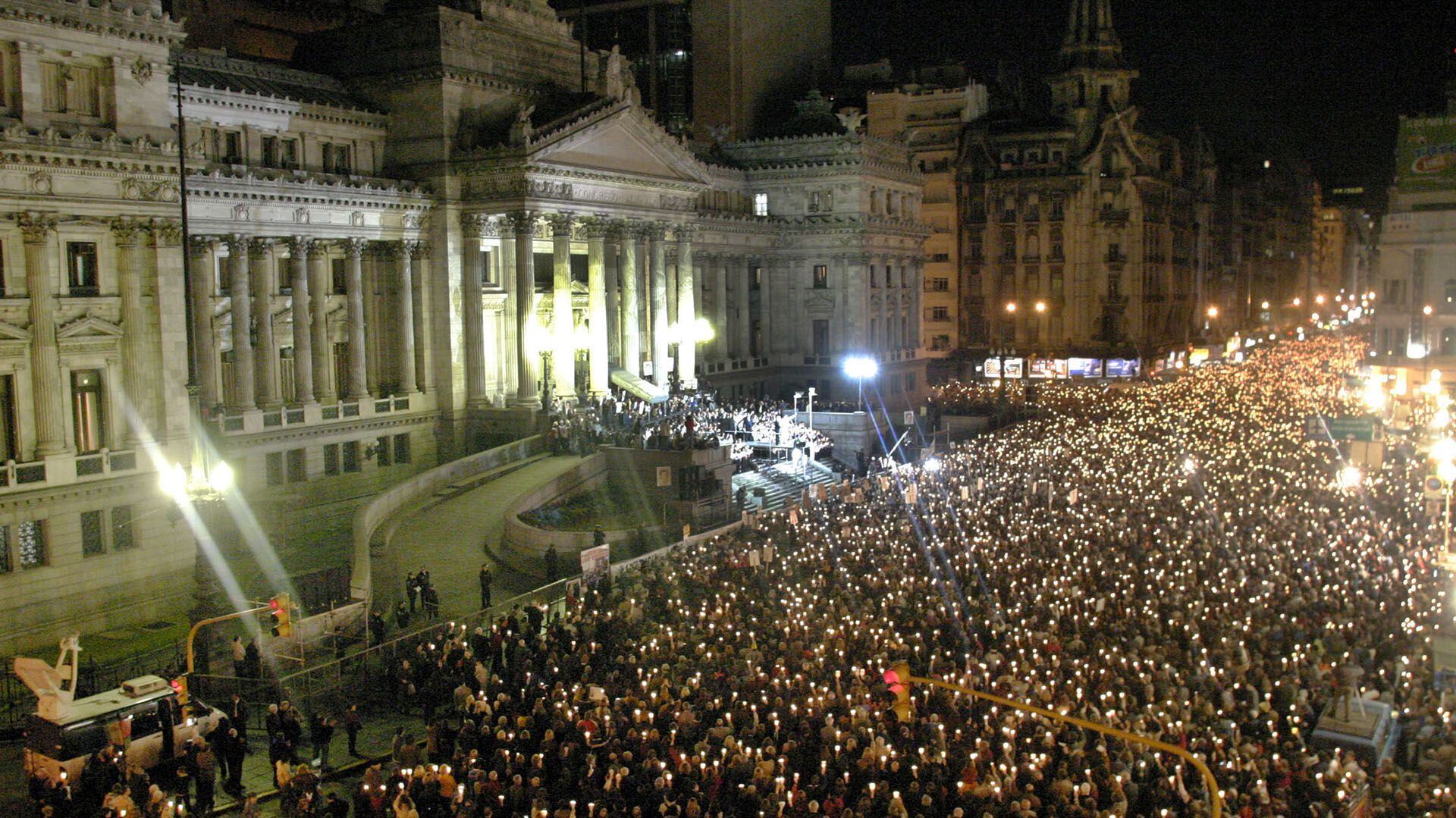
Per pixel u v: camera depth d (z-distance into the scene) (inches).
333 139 3112.7
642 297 3762.3
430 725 1429.6
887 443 3932.1
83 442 2084.2
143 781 1245.7
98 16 2047.2
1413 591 1868.8
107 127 2101.4
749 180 4675.2
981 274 6200.8
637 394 3481.8
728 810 1144.8
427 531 2519.7
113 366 2116.1
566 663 1572.3
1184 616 1724.9
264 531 2544.3
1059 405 4744.1
